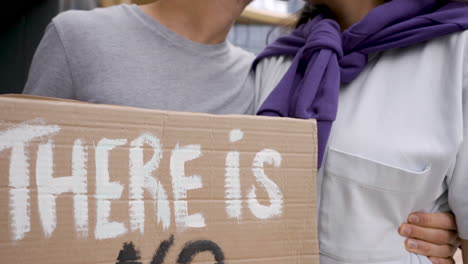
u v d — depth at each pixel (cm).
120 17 83
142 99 78
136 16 83
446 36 75
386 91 77
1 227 46
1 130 47
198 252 53
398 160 70
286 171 58
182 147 54
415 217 73
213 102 85
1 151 47
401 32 78
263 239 56
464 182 68
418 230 72
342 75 79
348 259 70
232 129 56
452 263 76
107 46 79
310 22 91
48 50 79
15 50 147
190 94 83
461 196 69
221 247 54
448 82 71
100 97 77
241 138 56
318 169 75
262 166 57
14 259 46
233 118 56
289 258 56
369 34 79
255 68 96
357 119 75
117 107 52
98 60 78
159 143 53
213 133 55
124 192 51
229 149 55
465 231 71
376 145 72
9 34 147
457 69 70
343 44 83
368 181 70
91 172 50
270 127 58
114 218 50
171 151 53
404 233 72
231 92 88
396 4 80
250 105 91
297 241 57
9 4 139
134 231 51
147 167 52
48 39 80
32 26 142
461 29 73
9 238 46
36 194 48
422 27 77
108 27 81
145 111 53
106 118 51
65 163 49
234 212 55
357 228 70
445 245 75
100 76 77
